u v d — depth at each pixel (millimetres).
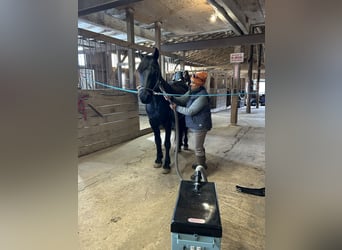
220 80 11430
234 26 4852
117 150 3809
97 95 3730
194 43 5652
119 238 1576
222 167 2998
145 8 4465
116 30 5148
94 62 4578
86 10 3137
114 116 4113
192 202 1208
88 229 1673
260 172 2816
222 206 1995
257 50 8578
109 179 2600
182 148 3951
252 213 1885
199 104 2510
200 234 1017
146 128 5203
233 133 5195
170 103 2576
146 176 2697
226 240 1549
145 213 1895
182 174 2766
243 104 12117
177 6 4406
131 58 4574
